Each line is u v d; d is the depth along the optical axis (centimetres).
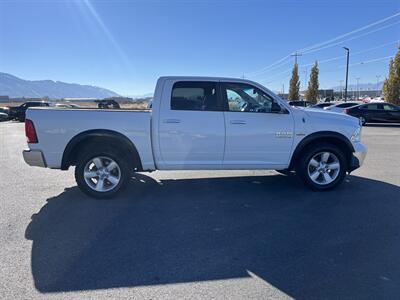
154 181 703
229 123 585
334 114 631
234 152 594
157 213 513
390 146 1229
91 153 564
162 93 577
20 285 320
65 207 540
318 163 621
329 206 544
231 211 521
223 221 481
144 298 300
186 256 378
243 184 679
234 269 350
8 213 514
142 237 428
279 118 599
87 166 570
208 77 589
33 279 330
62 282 325
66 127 552
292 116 604
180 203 560
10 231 446
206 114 581
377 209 529
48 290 312
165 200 576
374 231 445
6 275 337
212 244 408
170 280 329
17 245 405
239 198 587
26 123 553
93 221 481
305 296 304
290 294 307
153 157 580
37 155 553
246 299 300
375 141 1388
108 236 430
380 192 620
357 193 614
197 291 311
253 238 425
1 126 2616
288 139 604
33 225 467
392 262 364
